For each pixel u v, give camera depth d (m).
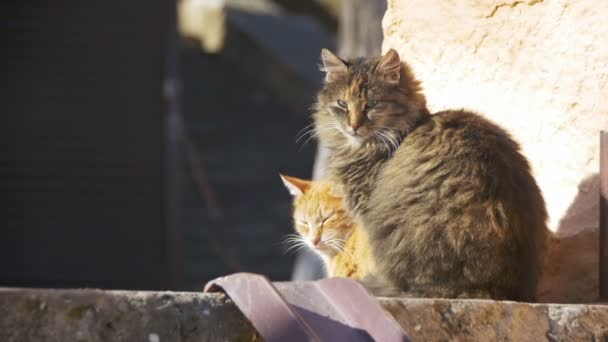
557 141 8.34
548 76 8.41
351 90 8.72
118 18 18.09
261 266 23.08
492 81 8.80
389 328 5.51
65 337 5.27
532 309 6.26
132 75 18.16
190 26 32.47
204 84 29.59
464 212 7.26
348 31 17.94
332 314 5.66
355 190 8.54
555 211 8.31
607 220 7.52
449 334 6.02
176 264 18.39
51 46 17.92
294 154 26.73
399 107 8.59
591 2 8.15
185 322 5.46
